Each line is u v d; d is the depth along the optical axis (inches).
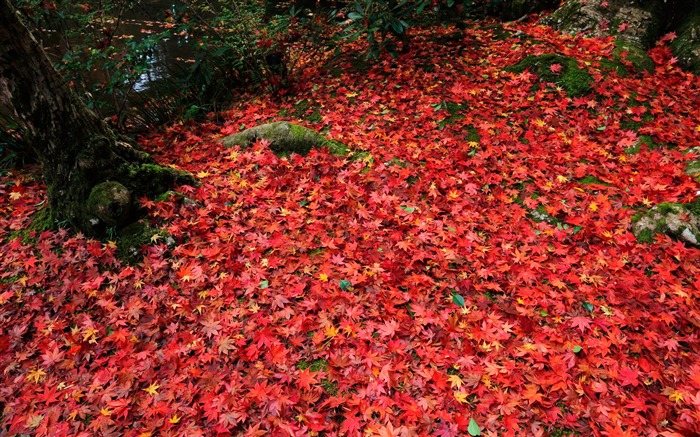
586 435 95.2
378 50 238.4
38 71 128.7
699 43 228.5
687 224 138.3
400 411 100.7
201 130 226.1
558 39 248.5
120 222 144.3
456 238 143.5
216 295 128.0
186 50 324.5
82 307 129.1
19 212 161.2
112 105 244.1
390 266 132.0
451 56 246.4
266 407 98.8
